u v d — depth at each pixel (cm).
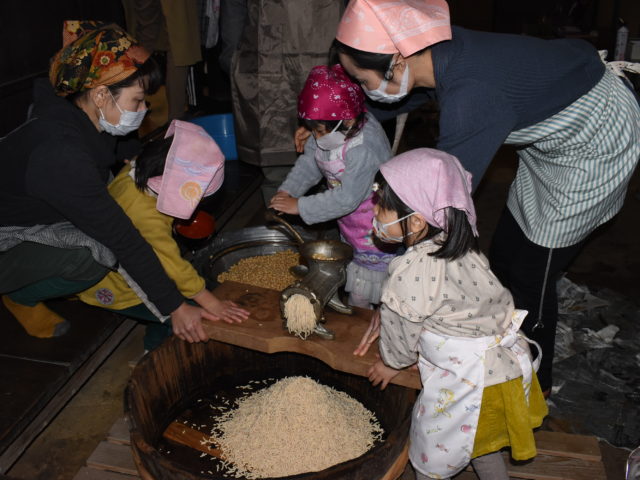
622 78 219
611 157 208
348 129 246
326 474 165
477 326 181
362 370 206
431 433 189
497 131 188
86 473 227
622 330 319
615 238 421
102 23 232
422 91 250
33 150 211
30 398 237
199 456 219
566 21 796
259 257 329
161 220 229
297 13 327
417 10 186
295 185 284
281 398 223
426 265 176
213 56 605
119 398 273
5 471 220
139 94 218
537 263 232
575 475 229
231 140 470
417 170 172
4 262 236
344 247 226
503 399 183
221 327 221
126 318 295
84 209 209
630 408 269
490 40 193
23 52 429
